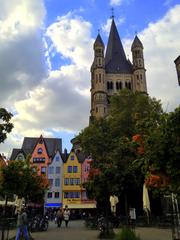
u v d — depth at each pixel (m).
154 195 12.73
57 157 74.06
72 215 64.56
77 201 69.44
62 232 24.61
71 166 72.94
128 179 23.14
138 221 27.39
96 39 114.12
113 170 22.69
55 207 69.19
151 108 38.78
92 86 116.12
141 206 37.44
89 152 42.44
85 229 28.56
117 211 38.56
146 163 10.39
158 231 21.11
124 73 114.88
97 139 41.66
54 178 72.00
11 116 12.67
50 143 84.88
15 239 16.39
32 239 18.30
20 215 16.17
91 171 23.75
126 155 23.78
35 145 76.06
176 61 34.97
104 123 43.38
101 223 22.22
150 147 10.01
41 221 26.55
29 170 26.12
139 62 114.12
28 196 30.50
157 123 11.49
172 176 9.60
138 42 116.75
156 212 34.53
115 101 43.56
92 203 68.81
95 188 22.95
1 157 16.83
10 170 20.38
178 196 10.66
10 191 20.27
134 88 112.31
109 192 22.91
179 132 9.49
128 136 39.19
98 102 104.12
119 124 40.56
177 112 9.54
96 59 110.56
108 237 19.28
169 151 9.50
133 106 41.31
